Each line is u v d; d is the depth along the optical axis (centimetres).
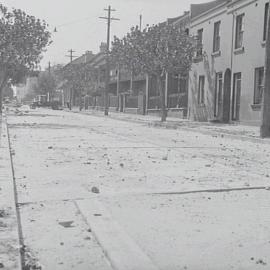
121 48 3512
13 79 4109
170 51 3172
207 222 665
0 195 779
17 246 549
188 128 2656
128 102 5925
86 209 714
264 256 538
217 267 504
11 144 1602
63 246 562
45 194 816
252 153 1538
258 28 2777
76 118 3944
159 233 614
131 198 801
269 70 2025
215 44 3400
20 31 3578
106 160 1249
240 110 2994
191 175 1036
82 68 7588
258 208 747
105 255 536
